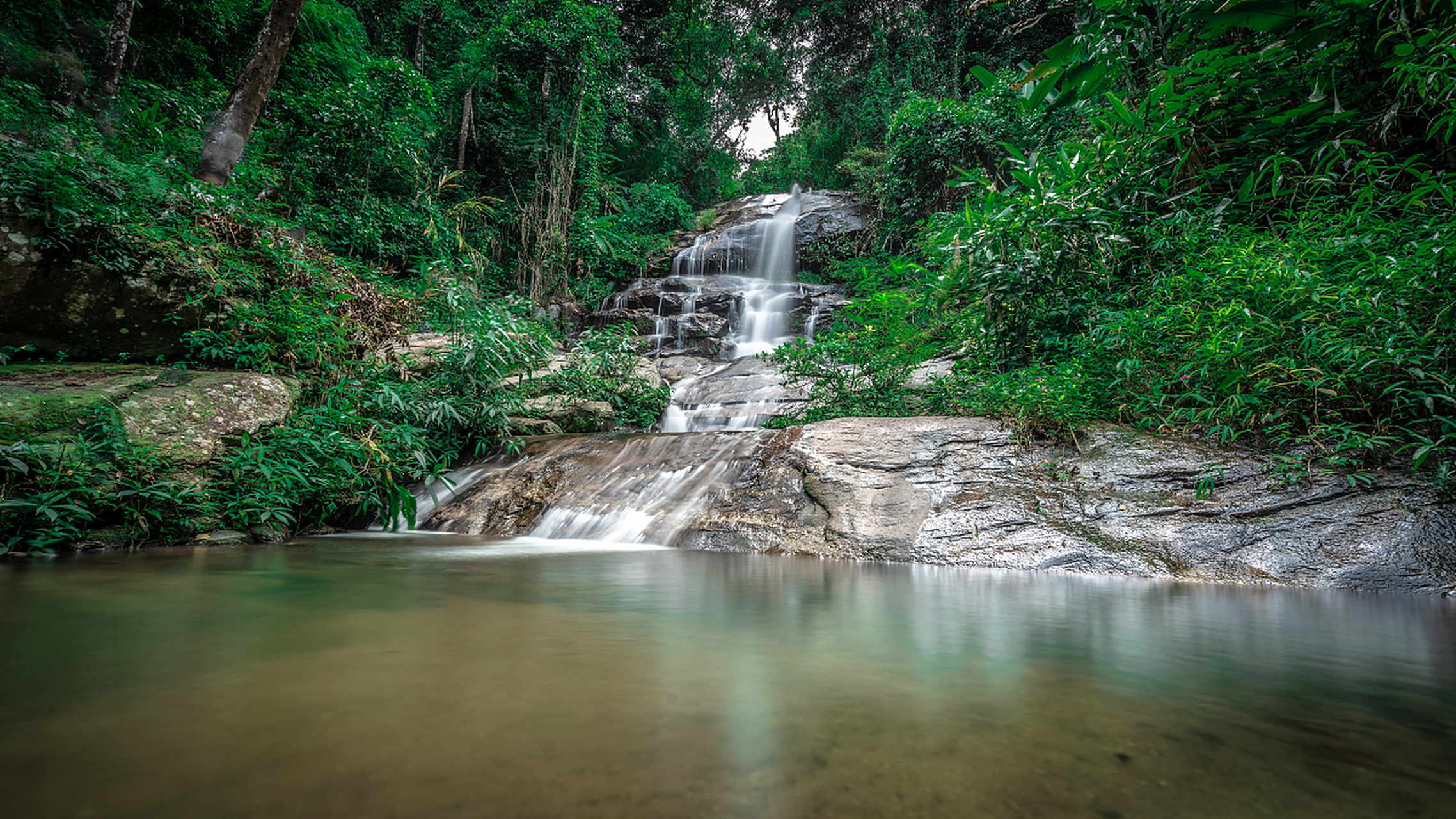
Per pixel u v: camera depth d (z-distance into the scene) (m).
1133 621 1.85
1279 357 3.33
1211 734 0.99
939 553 3.18
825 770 0.83
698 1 24.09
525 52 14.62
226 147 7.05
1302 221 4.01
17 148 4.27
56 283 4.32
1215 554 2.81
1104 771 0.84
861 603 2.10
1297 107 4.75
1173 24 5.02
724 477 4.35
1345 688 1.24
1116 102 5.05
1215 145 4.85
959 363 5.68
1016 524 3.23
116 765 0.80
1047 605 2.10
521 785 0.77
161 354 4.74
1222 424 3.50
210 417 3.92
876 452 3.99
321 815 0.68
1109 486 3.32
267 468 3.89
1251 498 3.01
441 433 5.88
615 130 17.91
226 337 4.81
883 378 5.84
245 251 5.10
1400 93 4.20
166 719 0.97
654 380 8.73
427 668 1.27
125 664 1.28
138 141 7.18
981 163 12.80
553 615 1.83
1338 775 0.84
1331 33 4.39
